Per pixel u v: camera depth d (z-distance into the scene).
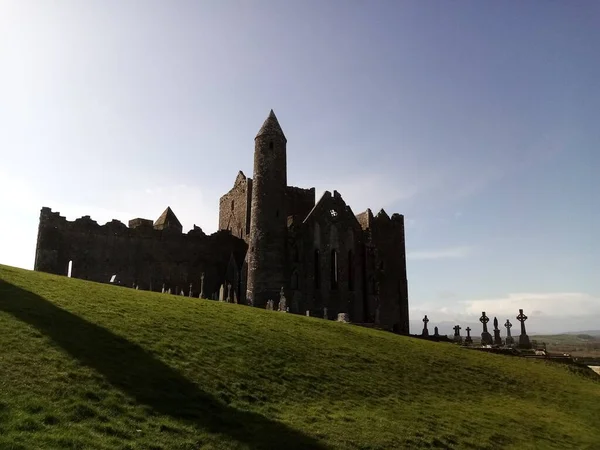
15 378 15.42
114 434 13.80
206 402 17.64
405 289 79.69
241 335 27.31
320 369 25.53
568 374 44.62
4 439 12.18
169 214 78.88
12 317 20.41
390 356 31.84
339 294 68.56
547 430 24.61
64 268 66.12
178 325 25.91
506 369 37.34
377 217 81.00
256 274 61.69
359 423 19.53
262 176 64.50
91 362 17.91
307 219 68.75
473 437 21.03
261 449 15.19
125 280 69.31
